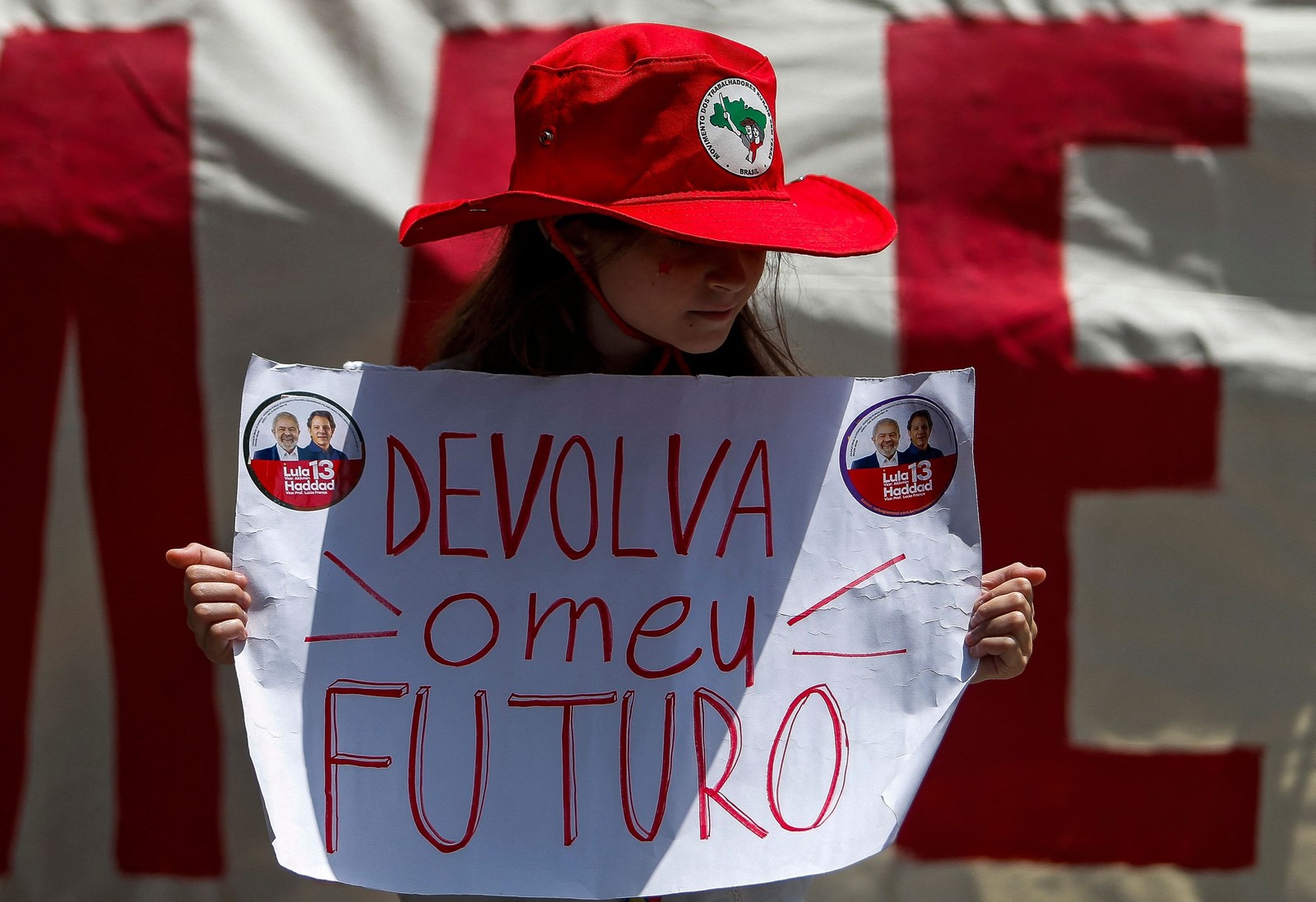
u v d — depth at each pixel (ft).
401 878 9.27
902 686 9.90
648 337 10.02
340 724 9.46
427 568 9.75
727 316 9.46
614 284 9.48
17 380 13.75
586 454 9.96
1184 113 14.07
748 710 9.77
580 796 9.52
